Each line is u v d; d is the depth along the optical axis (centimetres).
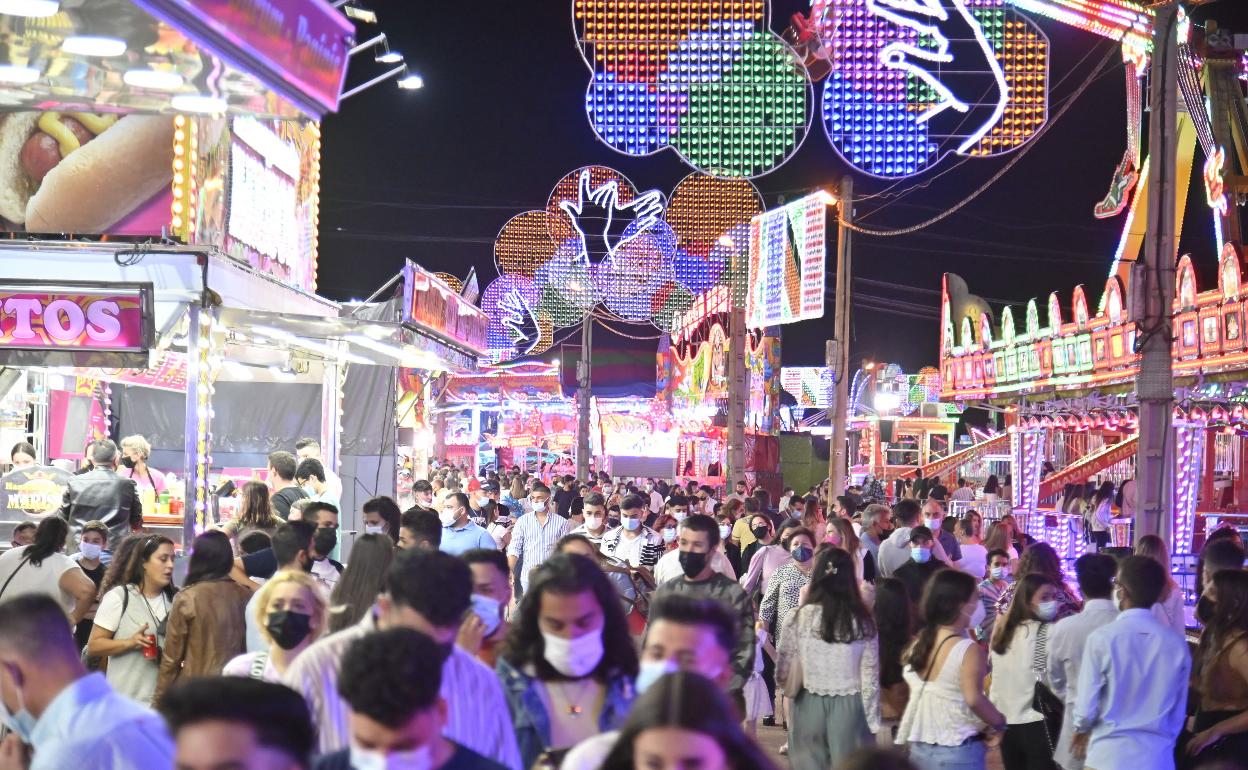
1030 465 2725
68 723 384
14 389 1639
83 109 754
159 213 1247
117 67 658
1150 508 1364
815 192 2702
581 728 474
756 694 948
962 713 714
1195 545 2183
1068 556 2348
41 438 1753
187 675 724
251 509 1034
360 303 1781
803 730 785
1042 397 2998
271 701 291
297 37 653
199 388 1228
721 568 1075
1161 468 1367
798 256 2748
